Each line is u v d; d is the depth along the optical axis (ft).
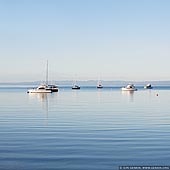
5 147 65.31
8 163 53.21
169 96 331.57
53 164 52.65
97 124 101.04
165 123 103.30
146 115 130.21
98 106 185.68
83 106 185.57
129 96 332.19
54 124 101.30
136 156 57.41
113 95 359.25
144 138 74.84
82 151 61.46
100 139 73.77
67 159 55.67
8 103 214.69
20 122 106.93
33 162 53.88
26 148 64.34
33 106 185.16
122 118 118.83
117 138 74.95
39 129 90.22
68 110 156.04
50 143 69.21
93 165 51.98
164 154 58.75
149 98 289.33
